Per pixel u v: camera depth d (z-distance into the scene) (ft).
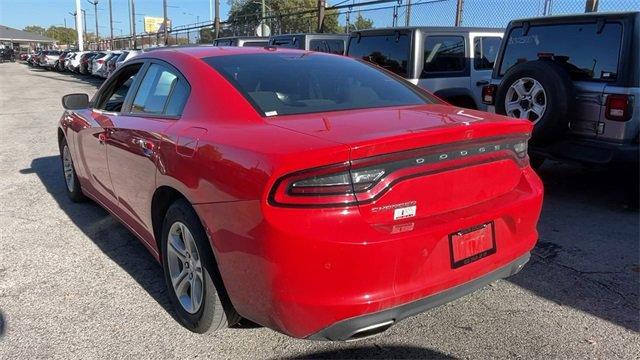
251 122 9.20
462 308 11.14
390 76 12.51
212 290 9.18
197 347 9.73
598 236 15.38
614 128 16.76
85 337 10.09
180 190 9.48
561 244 14.75
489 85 21.34
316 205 7.32
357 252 7.32
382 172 7.64
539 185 10.00
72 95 15.90
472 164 8.68
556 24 18.75
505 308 11.16
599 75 17.24
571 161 17.67
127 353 9.57
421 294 7.93
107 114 13.93
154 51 13.07
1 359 9.39
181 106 10.70
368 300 7.51
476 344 9.84
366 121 8.93
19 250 14.32
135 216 12.32
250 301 8.20
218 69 10.75
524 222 9.45
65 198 19.34
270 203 7.43
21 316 10.84
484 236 8.73
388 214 7.71
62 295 11.76
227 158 8.29
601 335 10.18
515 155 9.55
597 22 17.38
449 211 8.42
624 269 13.12
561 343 9.89
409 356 9.46
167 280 10.81
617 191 19.89
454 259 8.28
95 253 14.12
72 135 16.61
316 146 7.47
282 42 42.27
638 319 10.78
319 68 11.64
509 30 20.57
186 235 9.81
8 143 31.50
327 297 7.43
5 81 100.42
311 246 7.25
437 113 9.86
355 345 9.79
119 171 12.62
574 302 11.44
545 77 17.44
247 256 7.89
